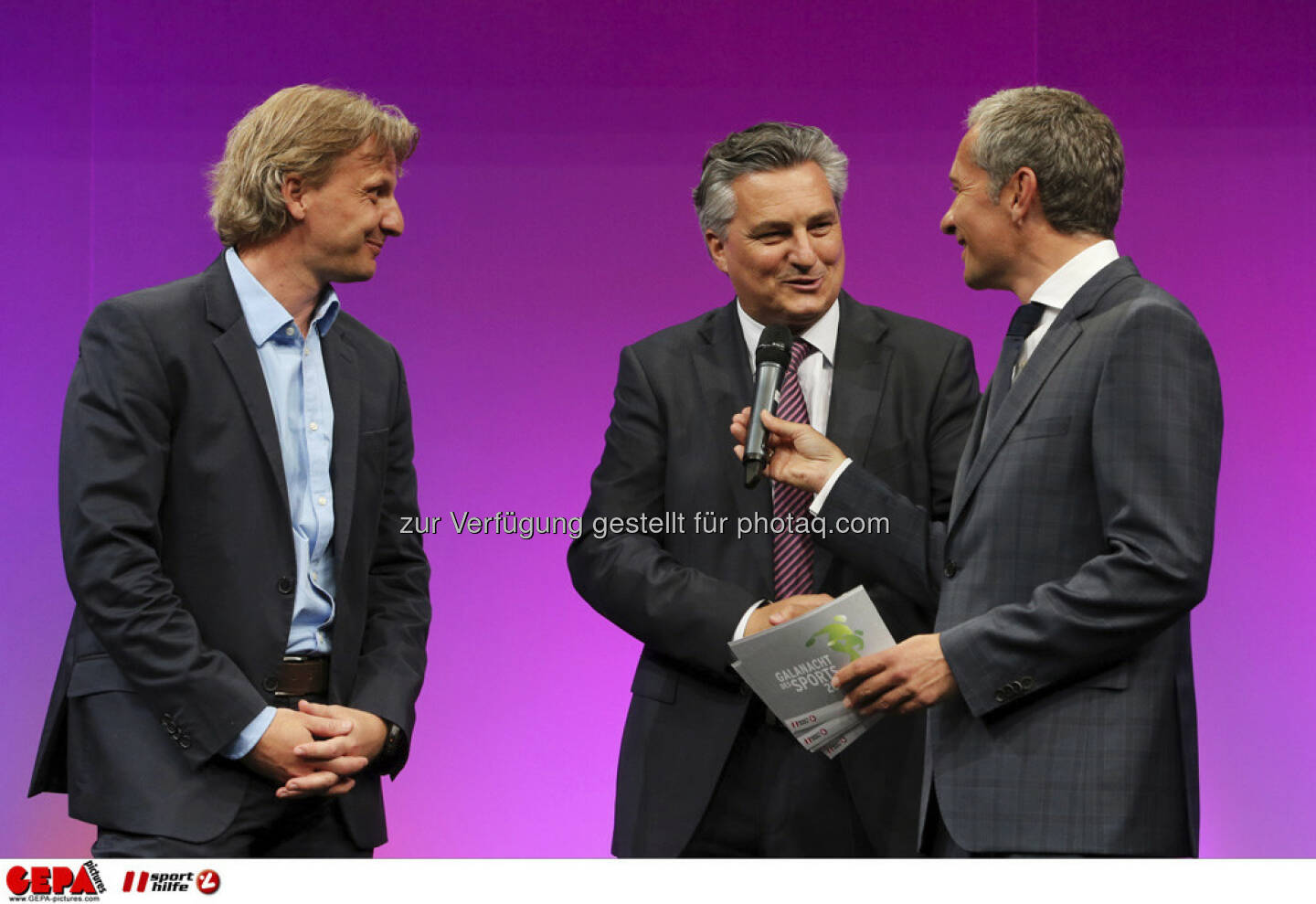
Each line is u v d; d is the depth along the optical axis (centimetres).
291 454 826
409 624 880
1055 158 755
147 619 764
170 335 796
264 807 797
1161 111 1280
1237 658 1277
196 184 1298
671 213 1301
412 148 877
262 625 795
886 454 896
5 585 1290
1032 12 1280
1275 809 1272
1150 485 687
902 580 840
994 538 736
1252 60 1276
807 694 787
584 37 1301
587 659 1284
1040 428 731
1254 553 1278
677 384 927
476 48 1301
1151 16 1279
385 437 866
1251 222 1278
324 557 831
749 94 1298
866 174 1284
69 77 1296
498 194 1303
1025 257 777
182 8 1298
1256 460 1277
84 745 788
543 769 1277
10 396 1292
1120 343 706
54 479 1295
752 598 870
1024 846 708
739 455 842
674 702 893
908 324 948
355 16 1301
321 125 827
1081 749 707
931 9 1284
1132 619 685
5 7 1292
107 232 1295
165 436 791
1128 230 1282
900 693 738
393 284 1300
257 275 840
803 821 868
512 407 1299
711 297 1298
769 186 880
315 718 784
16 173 1295
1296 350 1274
